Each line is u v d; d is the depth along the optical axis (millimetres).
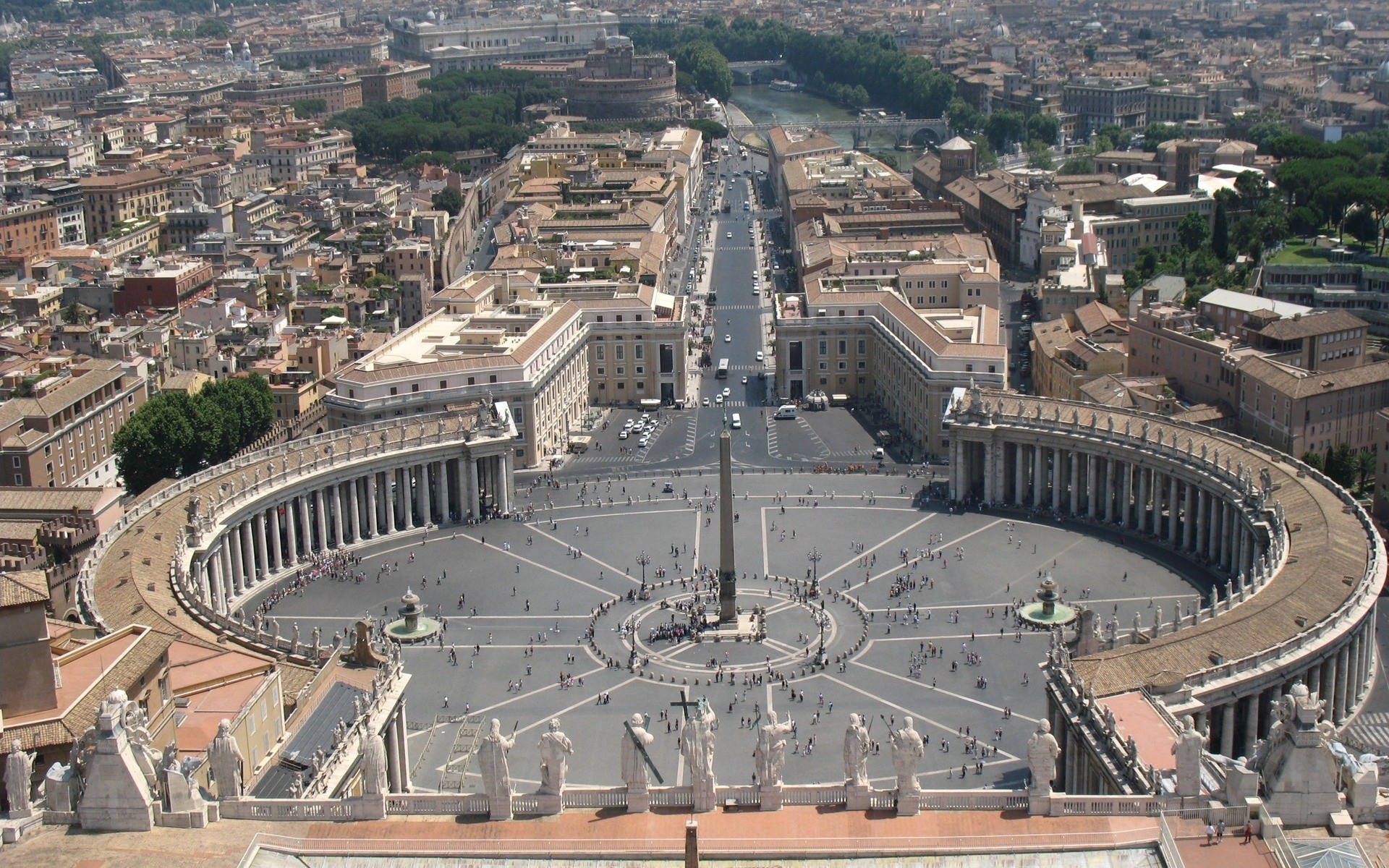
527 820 159625
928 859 152125
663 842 155000
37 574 174250
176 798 156750
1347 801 153875
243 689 196500
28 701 171125
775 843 154500
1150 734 191750
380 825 158625
